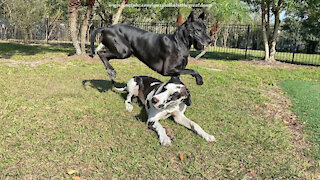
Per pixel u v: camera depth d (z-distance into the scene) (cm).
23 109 483
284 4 1425
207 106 563
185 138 400
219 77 937
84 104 530
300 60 1955
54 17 2919
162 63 468
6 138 369
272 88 820
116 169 312
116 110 504
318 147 394
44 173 297
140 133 408
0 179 282
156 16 2419
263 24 1666
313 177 319
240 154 362
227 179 307
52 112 478
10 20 2362
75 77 782
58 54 1406
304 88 816
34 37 2758
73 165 316
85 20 1301
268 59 1692
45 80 719
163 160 339
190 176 308
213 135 417
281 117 529
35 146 353
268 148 383
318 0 1393
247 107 582
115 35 502
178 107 438
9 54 1297
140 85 517
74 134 393
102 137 387
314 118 515
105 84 705
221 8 1424
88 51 1559
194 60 1492
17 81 687
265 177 314
